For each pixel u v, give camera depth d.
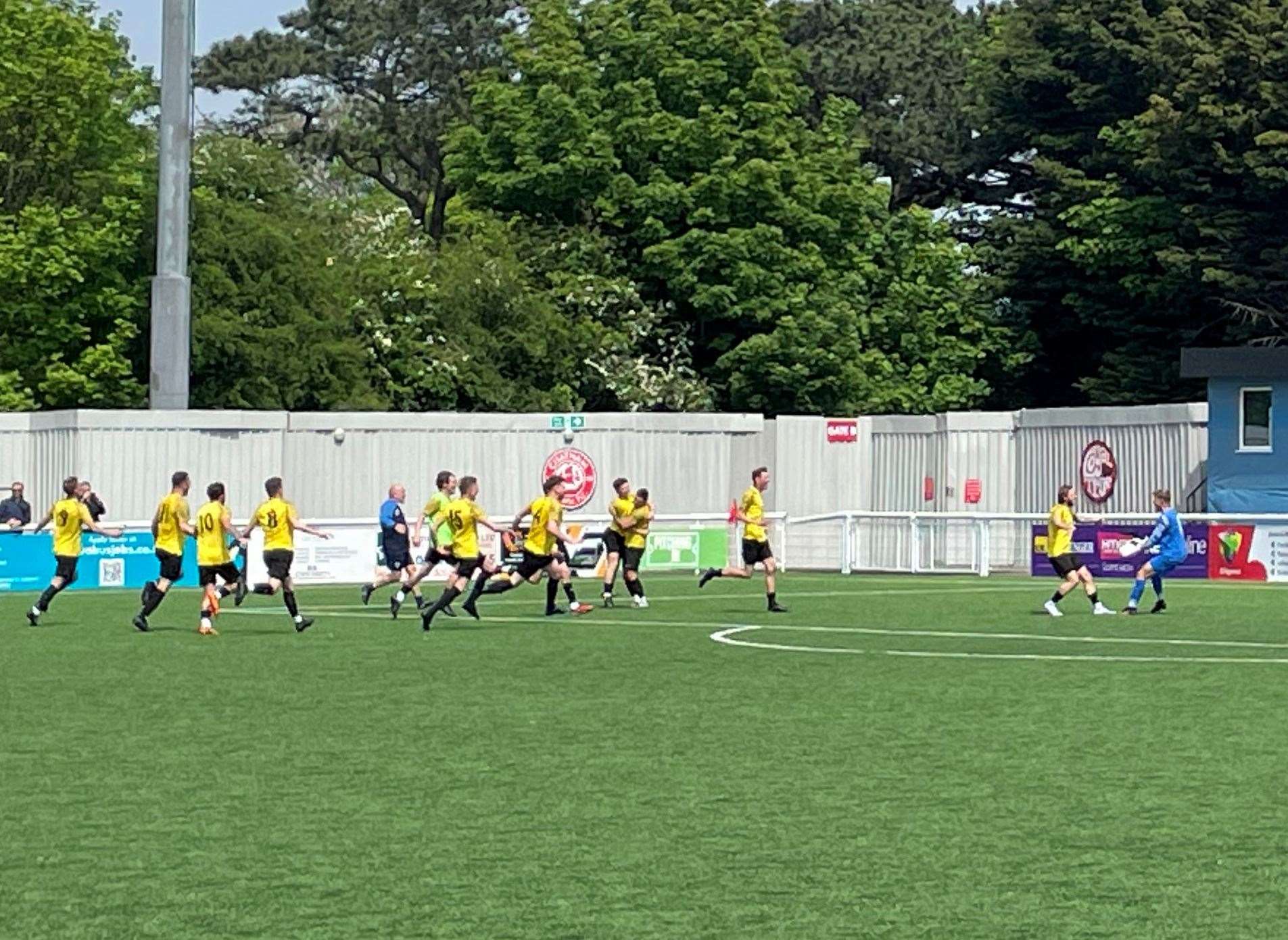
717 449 49.91
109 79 58.62
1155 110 63.28
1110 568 45.22
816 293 66.06
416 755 15.75
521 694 20.28
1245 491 47.94
